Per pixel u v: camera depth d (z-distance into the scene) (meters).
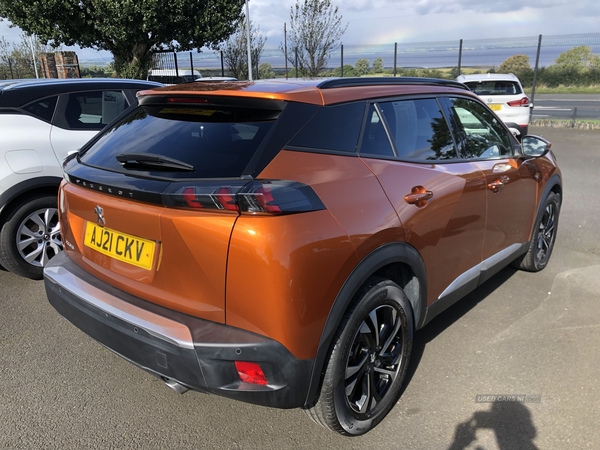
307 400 2.05
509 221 3.57
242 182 1.92
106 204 2.21
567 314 3.68
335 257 2.00
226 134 2.21
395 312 2.45
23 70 31.52
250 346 1.89
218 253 1.88
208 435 2.44
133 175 2.16
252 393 1.95
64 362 3.04
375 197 2.28
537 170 3.92
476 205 3.04
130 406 2.64
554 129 15.25
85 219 2.42
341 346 2.11
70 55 16.36
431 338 3.36
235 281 1.88
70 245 2.60
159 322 2.02
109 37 16.11
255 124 2.20
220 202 1.85
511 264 4.54
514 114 12.10
